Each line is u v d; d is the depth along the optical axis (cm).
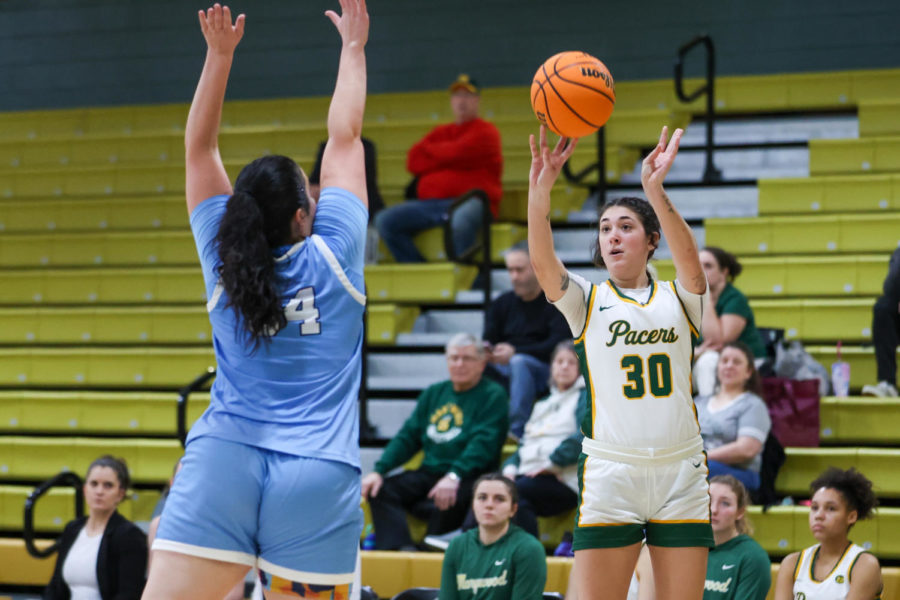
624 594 581
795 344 1252
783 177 1727
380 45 2256
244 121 2227
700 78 2066
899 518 1100
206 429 486
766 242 1542
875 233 1511
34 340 1683
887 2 2009
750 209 1670
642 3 2127
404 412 1385
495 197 1648
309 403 495
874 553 1106
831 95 1872
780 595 897
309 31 2292
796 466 1164
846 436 1227
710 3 2094
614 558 577
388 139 2031
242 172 527
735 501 895
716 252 1208
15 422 1517
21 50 2423
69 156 2152
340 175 545
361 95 567
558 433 1119
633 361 579
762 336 1285
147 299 1731
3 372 1617
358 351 525
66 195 2028
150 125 2245
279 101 2206
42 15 2419
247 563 481
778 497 1172
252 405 490
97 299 1752
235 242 499
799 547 1089
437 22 2231
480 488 930
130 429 1483
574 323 599
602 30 2145
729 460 1086
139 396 1483
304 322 502
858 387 1334
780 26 2058
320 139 2036
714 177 1714
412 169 1691
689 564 570
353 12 582
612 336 584
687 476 574
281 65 2303
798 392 1186
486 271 1460
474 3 2214
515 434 1214
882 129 1753
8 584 1235
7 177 2053
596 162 1781
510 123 1948
